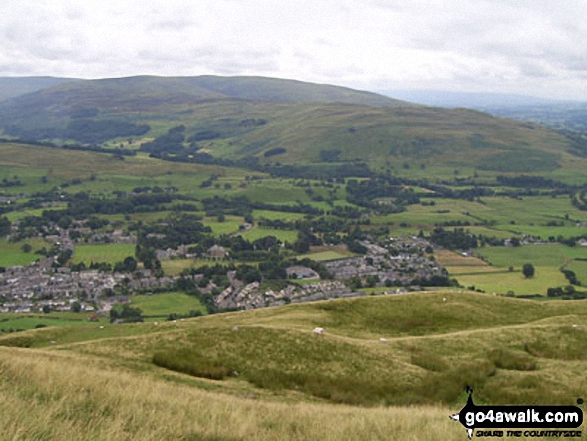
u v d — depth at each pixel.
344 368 38.38
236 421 19.58
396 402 33.53
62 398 17.78
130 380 26.36
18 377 21.31
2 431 13.63
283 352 40.31
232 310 138.00
